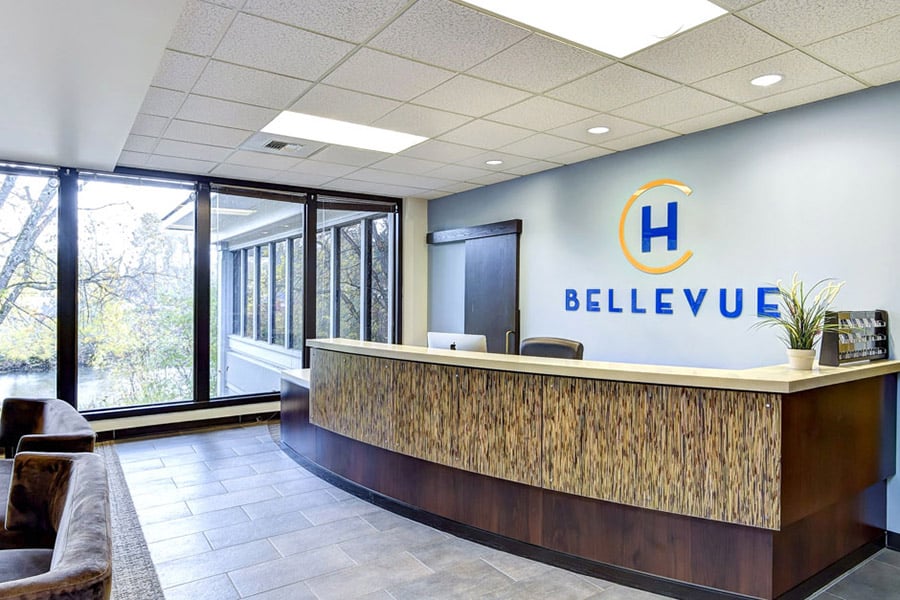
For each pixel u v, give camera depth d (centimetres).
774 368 276
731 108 356
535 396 279
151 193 548
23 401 336
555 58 285
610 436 257
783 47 270
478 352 367
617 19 245
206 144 446
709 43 266
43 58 257
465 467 306
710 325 399
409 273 688
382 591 253
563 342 375
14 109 327
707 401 236
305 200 628
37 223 491
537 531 286
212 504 361
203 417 571
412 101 348
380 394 355
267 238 614
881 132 314
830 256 335
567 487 270
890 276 309
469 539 309
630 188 456
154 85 323
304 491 388
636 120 382
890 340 307
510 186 579
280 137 427
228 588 255
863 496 291
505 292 573
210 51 279
